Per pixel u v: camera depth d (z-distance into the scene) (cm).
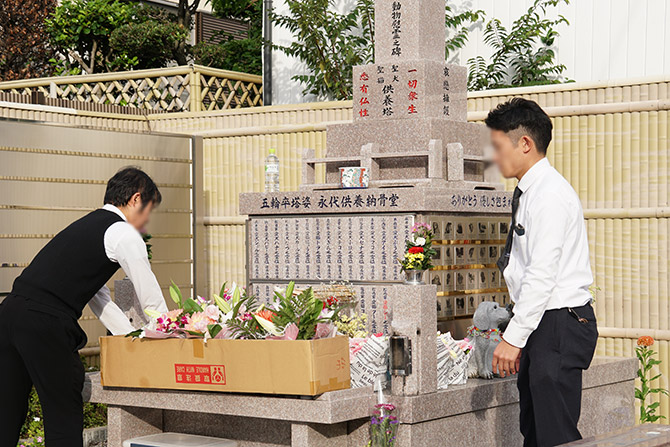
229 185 796
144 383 414
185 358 402
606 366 494
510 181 667
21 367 413
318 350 373
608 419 500
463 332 525
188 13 1315
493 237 550
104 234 412
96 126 723
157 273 763
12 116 729
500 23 822
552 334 359
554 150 657
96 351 712
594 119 642
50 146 692
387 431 384
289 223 550
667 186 616
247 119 793
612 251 636
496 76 820
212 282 805
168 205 774
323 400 372
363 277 521
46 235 691
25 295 404
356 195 520
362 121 561
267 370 379
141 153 756
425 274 499
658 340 618
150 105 930
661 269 618
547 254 351
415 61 539
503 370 363
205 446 407
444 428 410
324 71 884
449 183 533
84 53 1242
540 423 361
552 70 784
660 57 739
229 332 397
